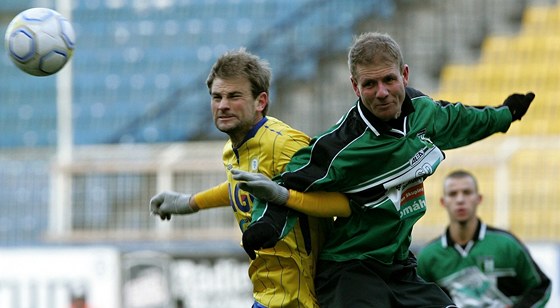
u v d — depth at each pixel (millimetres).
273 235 16547
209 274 41594
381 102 16844
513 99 19656
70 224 47031
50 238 46969
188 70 62875
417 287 18156
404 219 17859
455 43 60594
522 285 28500
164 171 46500
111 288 41219
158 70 63062
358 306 17453
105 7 66375
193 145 49094
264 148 18062
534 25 60719
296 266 18094
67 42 21594
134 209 46625
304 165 17297
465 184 28484
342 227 17984
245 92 18031
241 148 18391
